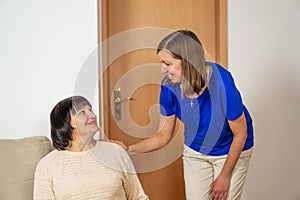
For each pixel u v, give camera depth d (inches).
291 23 96.9
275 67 96.7
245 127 64.7
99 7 87.4
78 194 58.6
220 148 68.5
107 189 59.2
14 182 63.8
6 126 85.7
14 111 85.5
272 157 98.3
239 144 64.9
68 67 86.0
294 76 97.9
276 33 96.3
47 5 85.0
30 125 86.0
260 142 97.4
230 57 94.6
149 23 95.1
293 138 99.1
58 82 86.0
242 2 94.1
